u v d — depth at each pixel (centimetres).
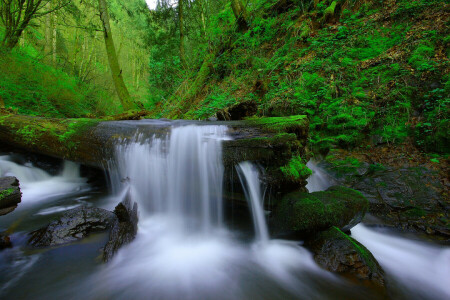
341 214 246
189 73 1110
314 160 458
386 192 339
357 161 409
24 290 195
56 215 322
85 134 385
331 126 480
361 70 561
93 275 215
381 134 430
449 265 235
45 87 844
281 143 259
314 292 201
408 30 592
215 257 252
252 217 296
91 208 296
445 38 498
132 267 232
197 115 714
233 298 195
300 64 672
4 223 294
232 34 1022
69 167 471
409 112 430
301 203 250
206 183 309
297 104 536
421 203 313
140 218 313
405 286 207
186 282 214
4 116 479
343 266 207
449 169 340
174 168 322
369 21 697
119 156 354
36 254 236
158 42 1495
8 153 466
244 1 1120
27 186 416
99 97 1276
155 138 335
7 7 892
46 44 1394
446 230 275
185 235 292
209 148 301
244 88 761
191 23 1430
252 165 277
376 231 294
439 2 605
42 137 421
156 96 1257
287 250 253
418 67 470
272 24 945
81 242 256
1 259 229
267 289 206
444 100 399
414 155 383
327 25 794
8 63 769
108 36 959
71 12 1120
